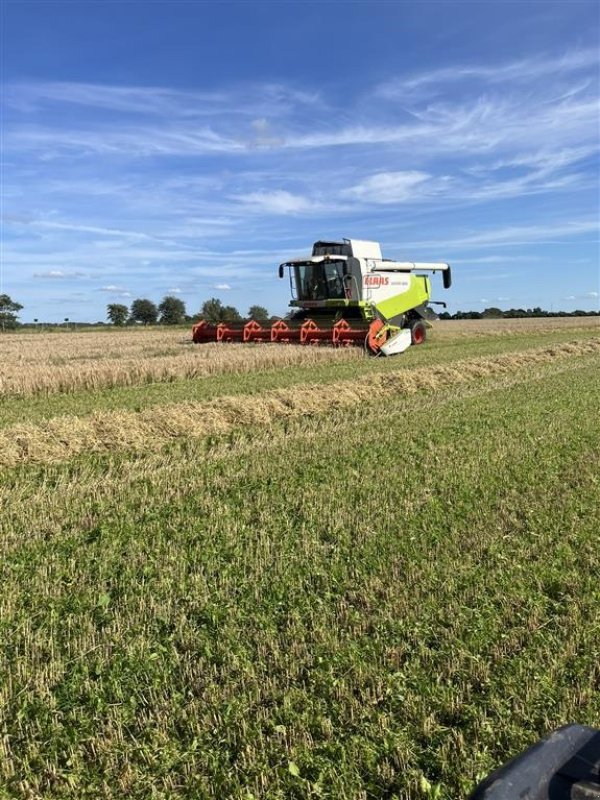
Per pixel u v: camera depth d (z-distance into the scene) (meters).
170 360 20.62
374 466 9.08
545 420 12.35
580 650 4.20
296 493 7.83
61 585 5.34
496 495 7.57
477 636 4.34
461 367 20.50
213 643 4.37
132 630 4.58
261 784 3.15
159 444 10.86
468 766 3.19
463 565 5.52
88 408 13.88
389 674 3.94
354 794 3.06
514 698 3.69
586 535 6.21
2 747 3.40
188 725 3.54
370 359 24.55
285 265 28.20
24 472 9.16
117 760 3.34
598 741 1.76
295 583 5.27
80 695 3.87
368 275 27.47
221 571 5.53
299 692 3.77
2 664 4.18
